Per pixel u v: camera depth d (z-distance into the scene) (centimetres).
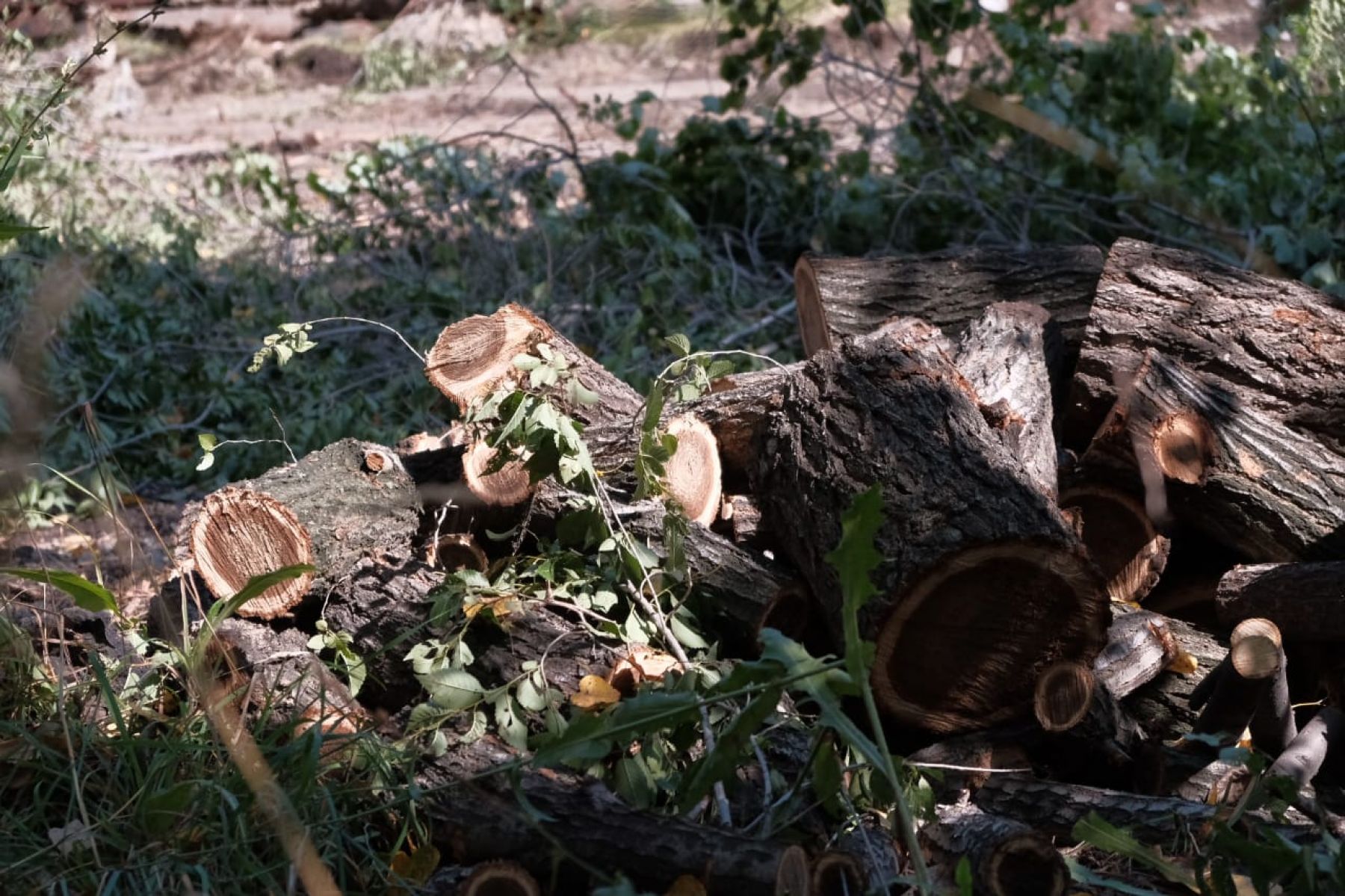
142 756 290
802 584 336
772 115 792
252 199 908
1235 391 404
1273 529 361
